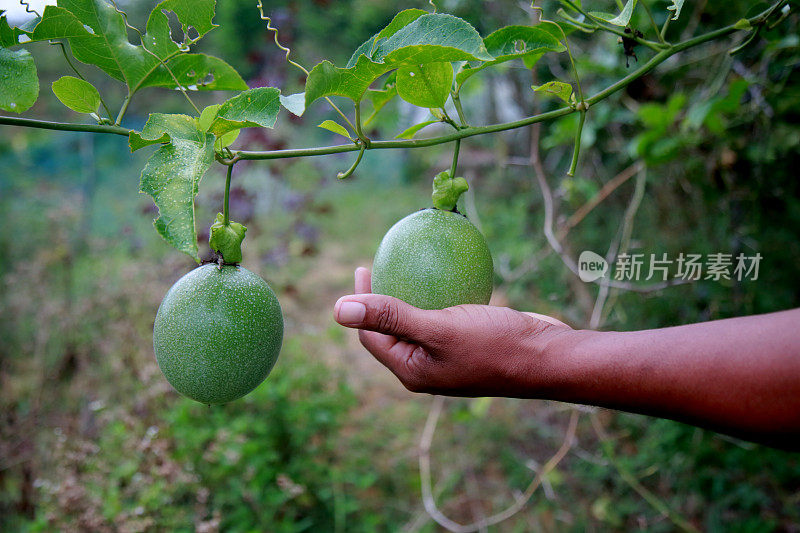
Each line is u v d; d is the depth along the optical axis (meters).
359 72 1.15
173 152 1.07
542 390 1.38
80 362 3.61
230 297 1.28
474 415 3.61
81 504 2.54
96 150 8.88
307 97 1.13
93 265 4.72
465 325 1.33
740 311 3.08
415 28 1.15
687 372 1.20
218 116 1.14
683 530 3.07
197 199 4.67
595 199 3.12
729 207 3.11
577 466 3.53
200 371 1.26
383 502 3.52
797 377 1.10
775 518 2.96
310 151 1.27
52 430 3.22
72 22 1.23
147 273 4.07
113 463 2.85
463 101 6.14
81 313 3.77
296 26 5.82
